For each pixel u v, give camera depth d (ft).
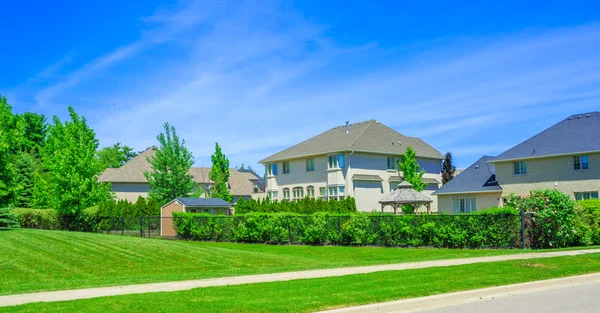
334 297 38.83
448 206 161.48
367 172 173.06
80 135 152.46
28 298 39.32
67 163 130.00
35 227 137.18
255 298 38.58
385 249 89.97
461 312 36.09
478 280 46.34
